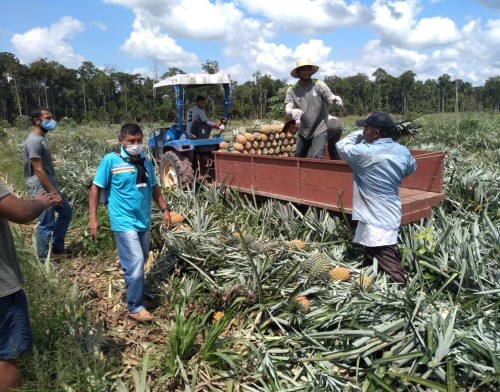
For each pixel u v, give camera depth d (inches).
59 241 237.9
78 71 3304.6
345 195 203.8
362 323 146.6
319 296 165.5
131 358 150.0
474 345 125.5
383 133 175.5
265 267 177.9
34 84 3024.1
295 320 153.4
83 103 3132.4
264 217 238.2
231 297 167.8
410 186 225.9
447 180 259.6
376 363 128.2
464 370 125.0
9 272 110.8
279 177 245.0
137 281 169.9
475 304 149.3
